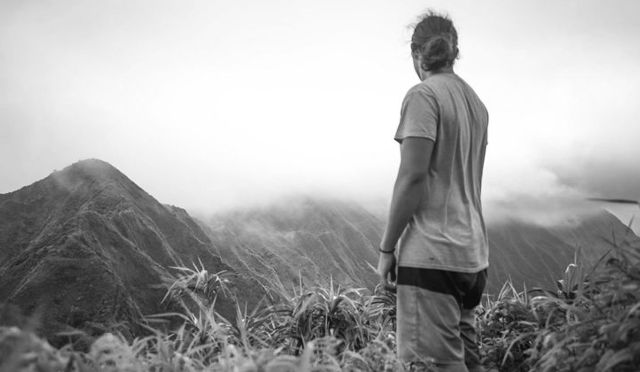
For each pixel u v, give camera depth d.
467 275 2.67
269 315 3.70
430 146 2.63
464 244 2.67
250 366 1.77
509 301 3.41
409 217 2.65
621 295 1.96
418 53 3.00
